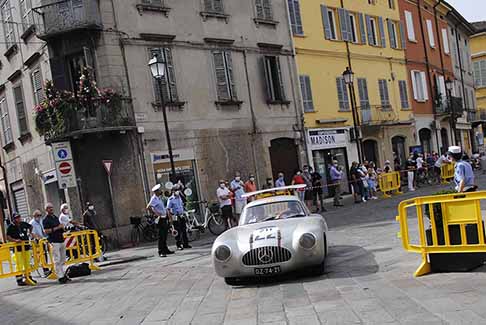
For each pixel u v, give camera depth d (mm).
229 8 24578
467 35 54312
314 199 23750
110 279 12258
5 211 29797
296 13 28156
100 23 20297
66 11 20234
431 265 8305
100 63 20328
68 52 20562
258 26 25828
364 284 8133
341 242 12969
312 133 27812
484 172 33969
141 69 21094
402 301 6816
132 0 21125
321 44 29500
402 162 35219
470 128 47938
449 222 8070
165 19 22062
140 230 20016
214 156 23094
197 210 22172
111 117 19875
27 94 23891
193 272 11602
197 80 22844
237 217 20500
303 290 8273
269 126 25625
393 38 36000
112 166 20375
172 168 18422
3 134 27500
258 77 25531
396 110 35156
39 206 24531
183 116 22172
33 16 21734
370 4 34000
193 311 7816
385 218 16750
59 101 19875
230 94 24031
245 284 9414
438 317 5926
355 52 31953
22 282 13539
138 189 20641
